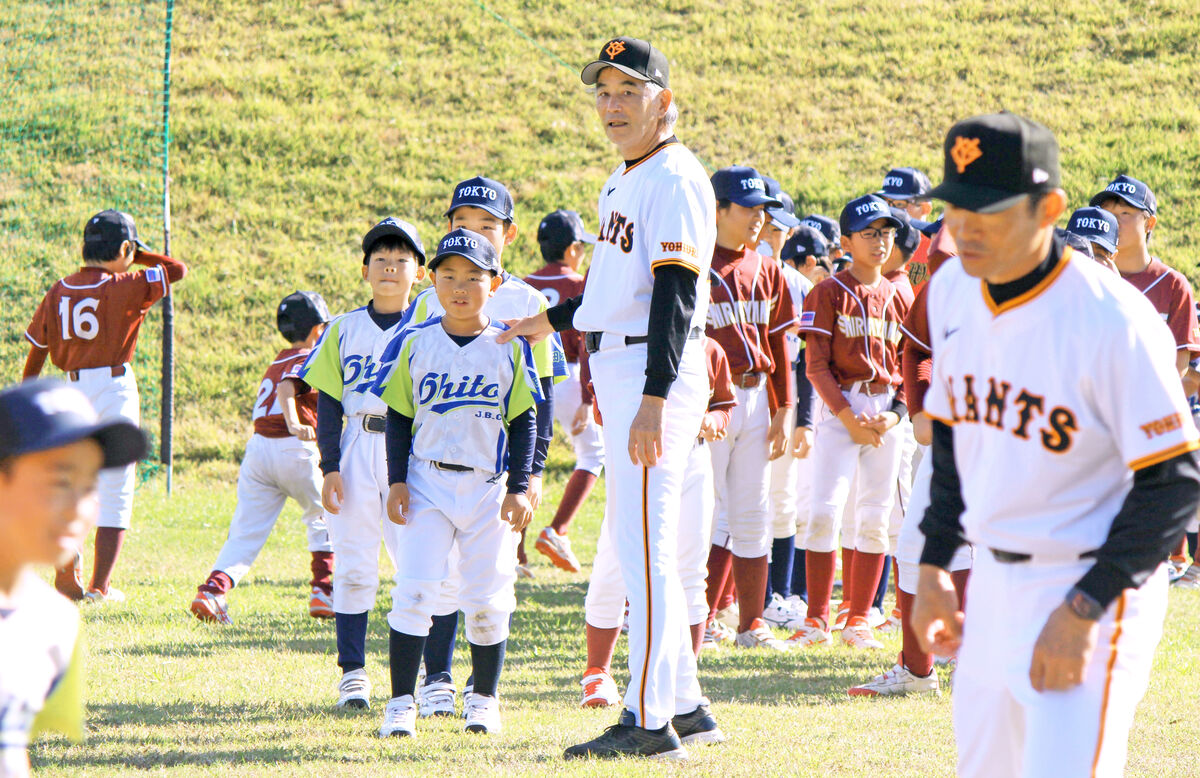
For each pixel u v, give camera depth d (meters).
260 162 65.12
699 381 14.57
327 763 13.57
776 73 77.94
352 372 17.67
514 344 16.03
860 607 22.64
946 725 15.87
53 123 64.75
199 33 76.69
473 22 81.50
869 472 22.45
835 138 71.06
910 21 83.94
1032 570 8.66
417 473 15.94
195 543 34.56
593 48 80.00
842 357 22.36
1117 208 22.64
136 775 12.96
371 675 19.16
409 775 12.98
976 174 8.22
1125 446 8.17
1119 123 71.19
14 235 56.25
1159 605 8.52
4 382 47.69
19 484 6.04
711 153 69.44
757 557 22.28
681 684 14.71
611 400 14.45
